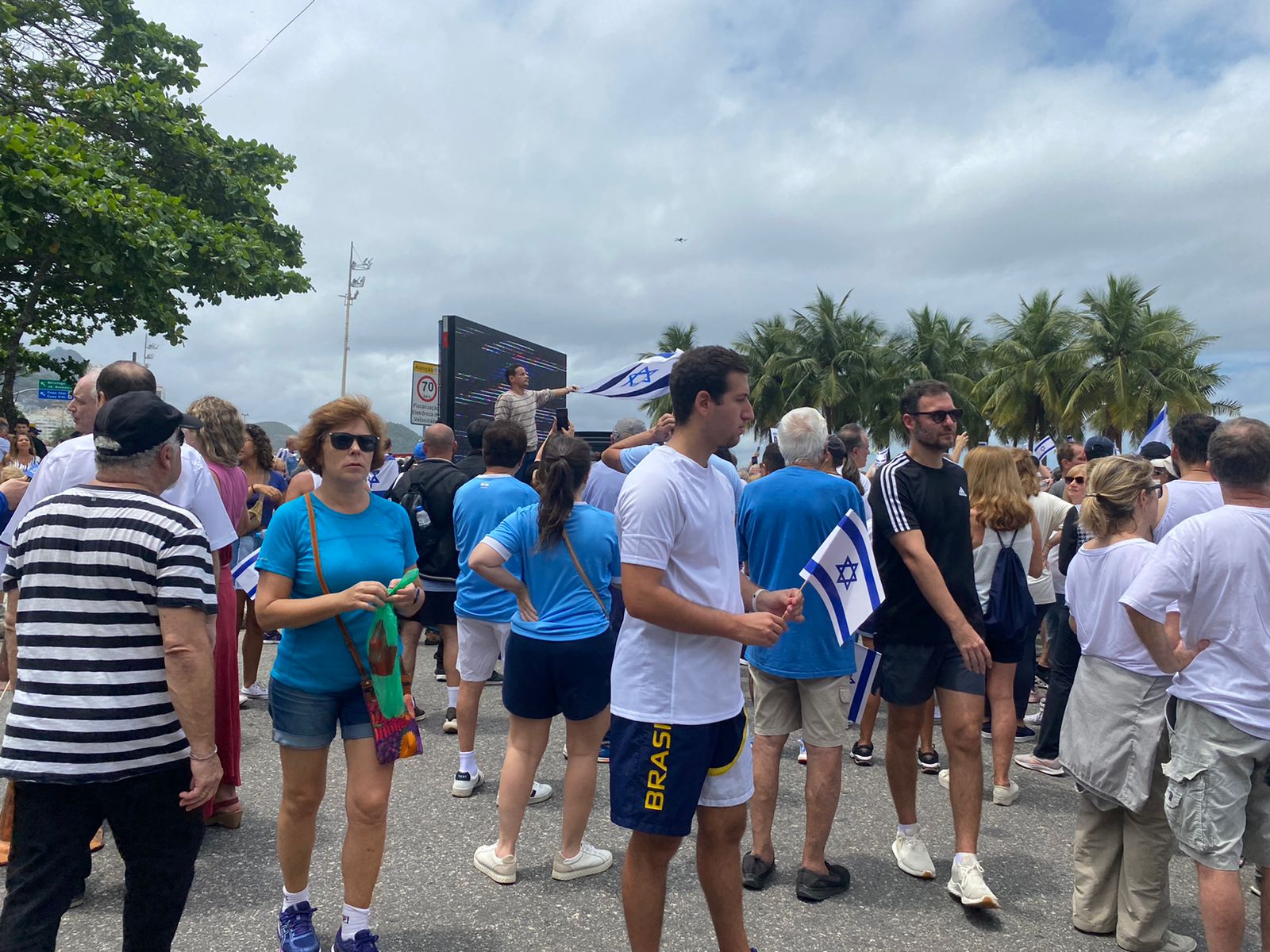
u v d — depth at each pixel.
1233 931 2.53
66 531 2.09
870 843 3.88
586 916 3.16
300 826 2.75
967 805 3.32
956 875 3.26
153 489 2.26
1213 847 2.57
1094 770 3.00
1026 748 5.48
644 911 2.40
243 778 4.48
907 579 3.44
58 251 12.64
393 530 2.90
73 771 2.02
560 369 13.16
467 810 4.16
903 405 3.51
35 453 10.12
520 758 3.48
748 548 3.51
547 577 3.45
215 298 15.59
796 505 3.36
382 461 2.92
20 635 2.08
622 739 2.38
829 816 3.34
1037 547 4.95
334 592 2.72
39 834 2.07
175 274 13.63
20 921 2.02
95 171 12.94
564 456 3.49
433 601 5.42
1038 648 8.33
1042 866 3.69
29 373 17.98
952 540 3.42
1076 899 3.16
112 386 2.98
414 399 11.70
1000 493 4.31
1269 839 2.59
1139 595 2.65
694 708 2.33
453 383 9.85
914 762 3.56
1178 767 2.65
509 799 3.45
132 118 15.77
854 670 3.37
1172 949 2.97
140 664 2.09
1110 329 53.00
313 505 2.80
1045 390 54.03
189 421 2.36
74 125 13.85
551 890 3.37
